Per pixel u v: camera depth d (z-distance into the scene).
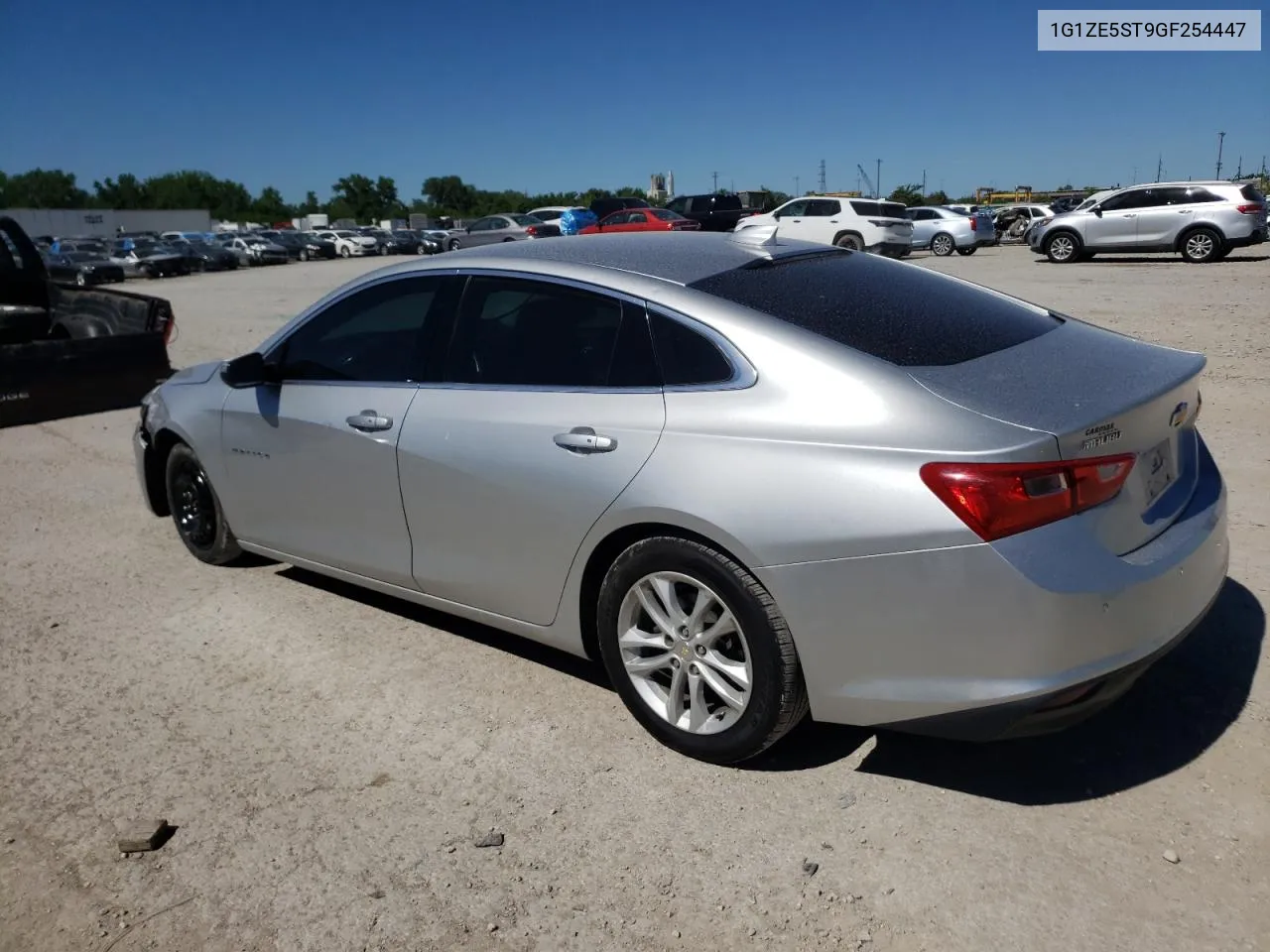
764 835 2.83
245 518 4.64
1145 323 11.23
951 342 3.05
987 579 2.54
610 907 2.59
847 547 2.68
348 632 4.28
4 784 3.24
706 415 2.97
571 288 3.41
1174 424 2.95
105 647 4.23
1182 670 3.54
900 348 2.95
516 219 36.50
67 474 7.16
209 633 4.32
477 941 2.50
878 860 2.70
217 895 2.70
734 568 2.89
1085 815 2.83
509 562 3.50
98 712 3.68
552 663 3.92
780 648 2.87
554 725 3.46
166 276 35.38
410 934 2.53
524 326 3.51
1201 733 3.18
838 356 2.86
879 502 2.64
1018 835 2.77
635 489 3.04
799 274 3.47
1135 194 21.23
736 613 2.92
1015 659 2.56
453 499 3.58
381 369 3.93
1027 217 38.47
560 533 3.29
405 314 3.90
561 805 3.01
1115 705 3.36
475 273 3.71
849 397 2.78
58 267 28.53
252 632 4.32
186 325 16.03
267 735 3.48
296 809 3.05
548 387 3.37
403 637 4.21
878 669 2.73
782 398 2.87
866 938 2.44
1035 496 2.52
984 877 2.61
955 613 2.59
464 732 3.44
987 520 2.52
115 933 2.58
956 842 2.75
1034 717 2.60
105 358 9.33
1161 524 2.86
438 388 3.68
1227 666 3.55
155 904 2.68
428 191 114.69
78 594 4.83
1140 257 22.84
